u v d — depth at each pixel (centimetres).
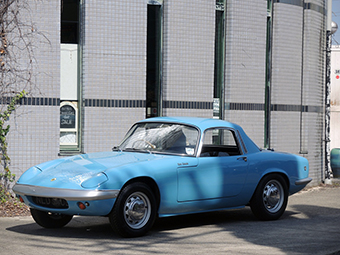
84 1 1023
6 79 972
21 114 984
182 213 717
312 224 783
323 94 1405
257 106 1223
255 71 1218
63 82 1050
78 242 624
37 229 714
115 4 1044
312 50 1343
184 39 1114
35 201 655
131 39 1058
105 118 1041
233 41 1183
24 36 983
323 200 1065
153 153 733
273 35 1267
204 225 768
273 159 819
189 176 706
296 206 977
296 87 1305
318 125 1373
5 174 972
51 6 998
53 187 625
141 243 623
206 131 754
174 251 582
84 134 1027
